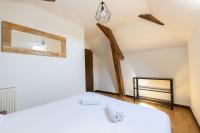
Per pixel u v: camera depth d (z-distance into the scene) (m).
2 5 1.86
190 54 2.63
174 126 2.15
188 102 3.10
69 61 2.92
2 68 1.85
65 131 0.98
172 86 3.21
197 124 2.21
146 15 2.69
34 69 2.24
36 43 2.30
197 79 2.11
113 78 4.87
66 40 2.86
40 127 1.06
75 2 2.20
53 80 2.56
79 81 3.18
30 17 2.20
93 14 2.67
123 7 2.43
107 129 0.98
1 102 1.80
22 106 2.05
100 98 1.85
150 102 3.68
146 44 3.62
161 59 3.55
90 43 4.79
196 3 1.35
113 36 3.79
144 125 1.00
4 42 1.86
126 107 1.45
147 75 3.93
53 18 2.59
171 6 1.74
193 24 1.92
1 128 1.05
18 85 2.01
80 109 1.45
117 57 3.98
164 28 2.85
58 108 1.49
